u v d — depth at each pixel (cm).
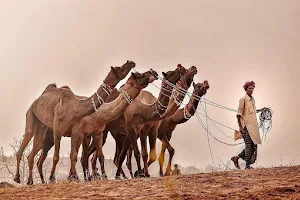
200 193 792
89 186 931
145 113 1396
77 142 1312
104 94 1318
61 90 1392
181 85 1373
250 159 1216
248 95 1253
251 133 1216
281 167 1039
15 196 863
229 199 735
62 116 1325
